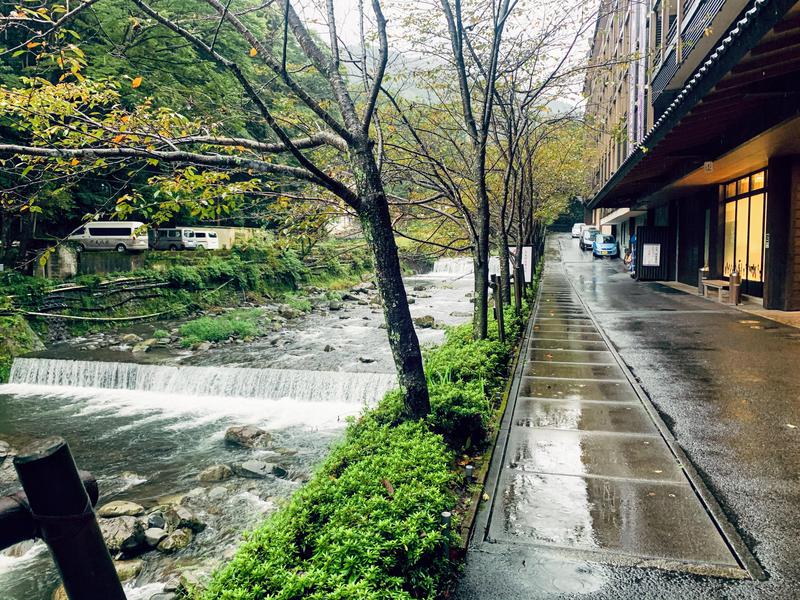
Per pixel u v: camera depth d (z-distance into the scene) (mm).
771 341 12008
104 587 1497
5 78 16406
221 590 3336
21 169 6559
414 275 48062
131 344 20203
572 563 4164
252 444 10992
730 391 8375
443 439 6141
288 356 18078
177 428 12156
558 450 6266
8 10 11773
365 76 7062
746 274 20031
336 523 3914
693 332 13453
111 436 11703
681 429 6820
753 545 4305
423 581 3744
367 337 21531
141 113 5613
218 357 18000
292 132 10242
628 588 3857
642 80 28297
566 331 14125
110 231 32219
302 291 34094
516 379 9359
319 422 12406
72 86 5434
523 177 15453
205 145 6621
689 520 4711
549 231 81812
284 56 4953
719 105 11242
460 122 13312
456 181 13945
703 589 3820
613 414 7469
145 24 5535
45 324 20328
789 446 6184
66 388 15914
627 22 32000
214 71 19891
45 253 5820
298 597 3211
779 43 7758
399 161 10414
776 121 11336
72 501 1427
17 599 6449
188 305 24266
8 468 10008
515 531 4629
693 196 25969
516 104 13500
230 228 36812
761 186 18484
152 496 8883
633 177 20875
